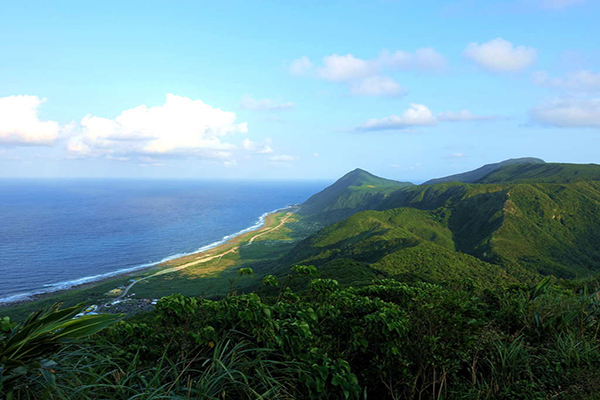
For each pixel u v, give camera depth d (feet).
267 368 12.59
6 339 9.46
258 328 12.96
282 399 11.71
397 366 14.33
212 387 11.41
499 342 17.60
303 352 13.00
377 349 14.83
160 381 11.69
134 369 11.68
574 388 14.67
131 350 13.51
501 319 21.17
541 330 19.77
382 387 15.39
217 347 12.42
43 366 9.04
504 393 14.67
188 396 10.37
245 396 11.67
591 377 15.11
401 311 15.35
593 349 17.42
